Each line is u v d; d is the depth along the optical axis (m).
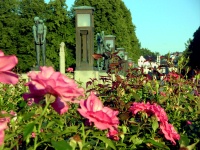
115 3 57.84
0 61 1.30
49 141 1.91
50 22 57.16
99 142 2.41
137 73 7.72
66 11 58.34
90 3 58.09
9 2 52.66
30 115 1.90
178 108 4.71
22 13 54.59
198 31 62.97
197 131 4.03
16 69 10.56
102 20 57.31
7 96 5.45
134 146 2.38
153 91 5.63
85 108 1.78
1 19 52.00
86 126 2.00
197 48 62.53
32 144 2.13
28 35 52.62
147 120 2.80
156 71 6.65
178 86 5.83
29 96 1.67
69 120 3.13
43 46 15.61
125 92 5.22
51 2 57.00
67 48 58.81
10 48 52.44
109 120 1.71
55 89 1.60
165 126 2.36
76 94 1.62
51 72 1.67
